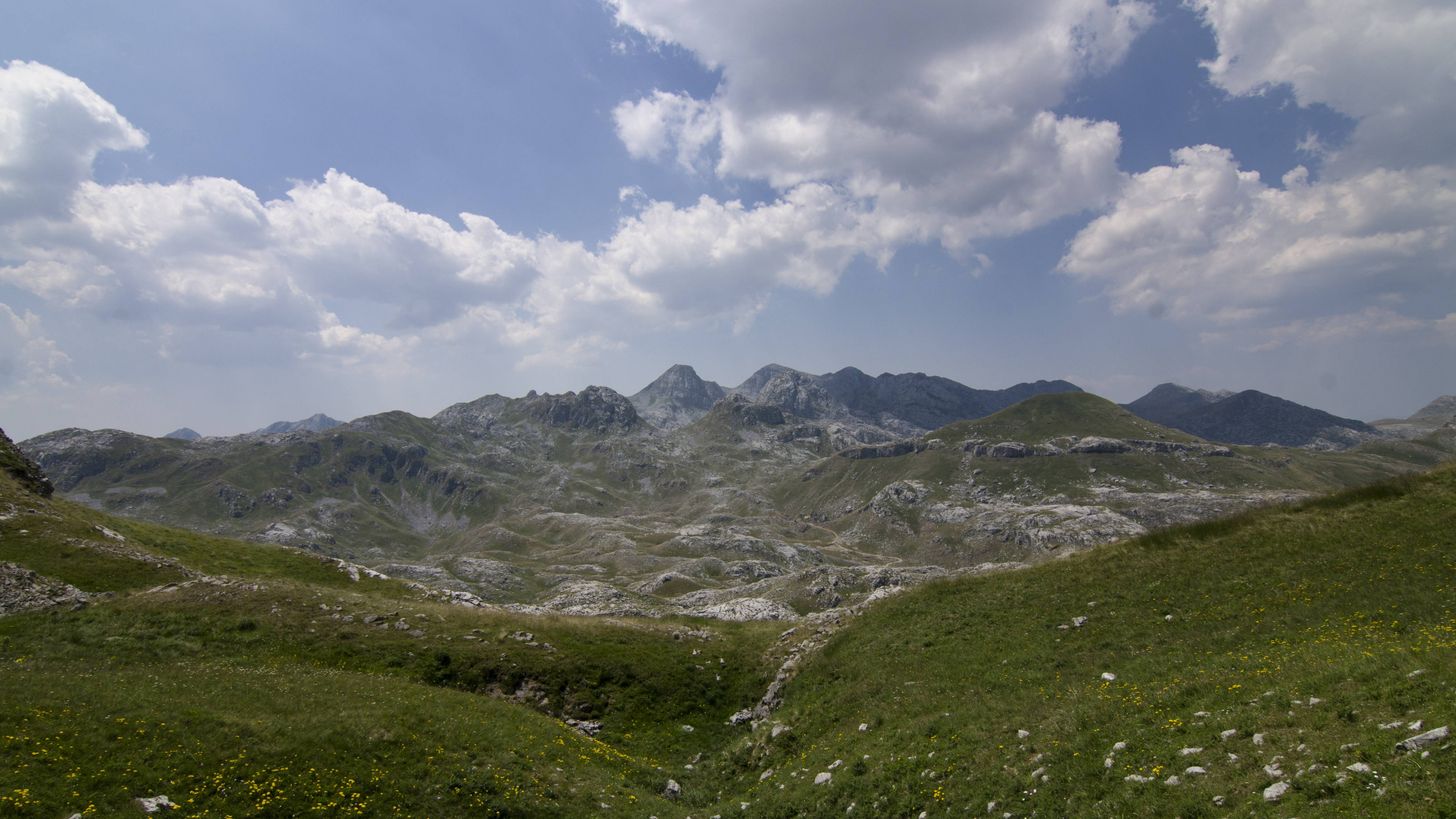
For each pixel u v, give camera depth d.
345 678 35.25
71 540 53.94
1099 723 22.34
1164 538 43.44
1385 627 24.84
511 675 43.22
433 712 31.47
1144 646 30.42
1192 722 20.08
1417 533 32.62
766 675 46.53
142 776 22.08
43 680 27.39
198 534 75.94
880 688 35.56
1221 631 29.20
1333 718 17.27
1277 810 14.53
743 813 27.95
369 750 26.86
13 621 42.09
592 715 41.12
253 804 22.41
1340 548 34.06
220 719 26.48
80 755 22.16
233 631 44.59
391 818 23.39
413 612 50.81
